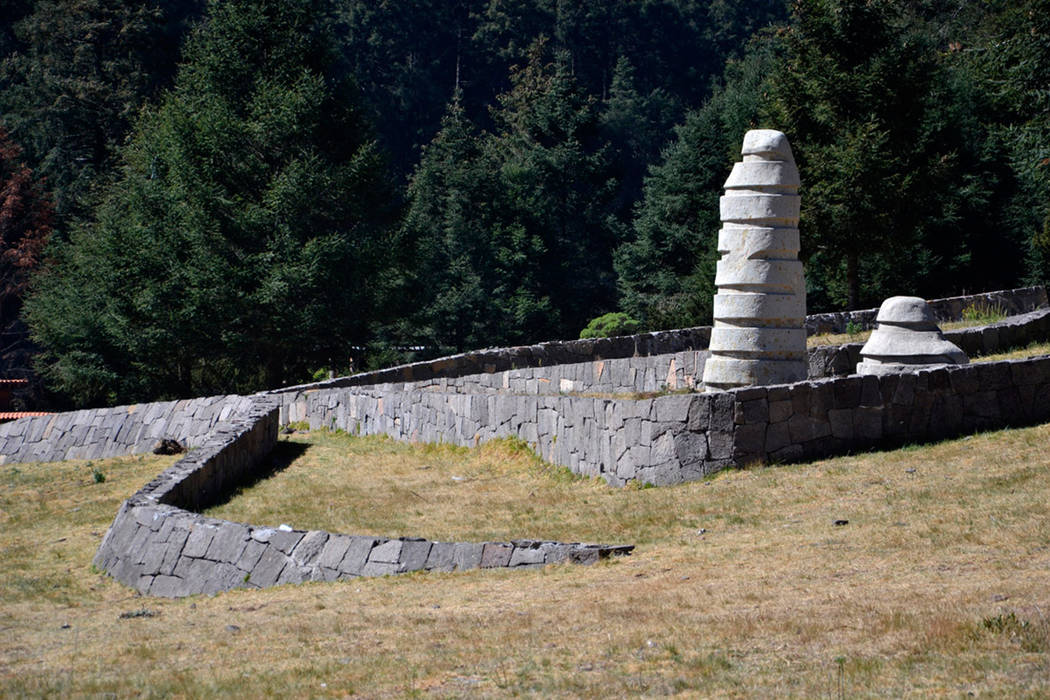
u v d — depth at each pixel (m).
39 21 73.25
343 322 46.75
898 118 39.25
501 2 118.94
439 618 11.09
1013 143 36.59
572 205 79.19
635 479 17.80
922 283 47.34
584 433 19.23
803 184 39.56
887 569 11.15
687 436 17.11
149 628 12.17
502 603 11.55
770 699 7.63
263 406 25.47
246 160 47.41
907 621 9.12
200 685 9.22
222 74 49.25
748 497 15.28
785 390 16.97
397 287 49.44
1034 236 46.28
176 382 51.81
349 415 27.88
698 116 61.78
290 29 49.81
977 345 24.16
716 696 7.84
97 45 71.31
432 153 80.12
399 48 116.06
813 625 9.33
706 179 59.38
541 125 80.25
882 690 7.66
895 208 38.59
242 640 11.12
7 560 17.16
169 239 46.53
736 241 19.38
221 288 44.41
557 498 17.78
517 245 70.00
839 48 39.78
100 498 21.97
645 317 60.28
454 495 19.22
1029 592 9.70
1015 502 12.98
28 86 74.44
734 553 12.66
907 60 39.03
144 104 61.91
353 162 46.84
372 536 15.12
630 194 103.25
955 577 10.55
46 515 20.84
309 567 14.07
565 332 72.62
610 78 117.56
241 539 14.66
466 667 9.18
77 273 52.62
